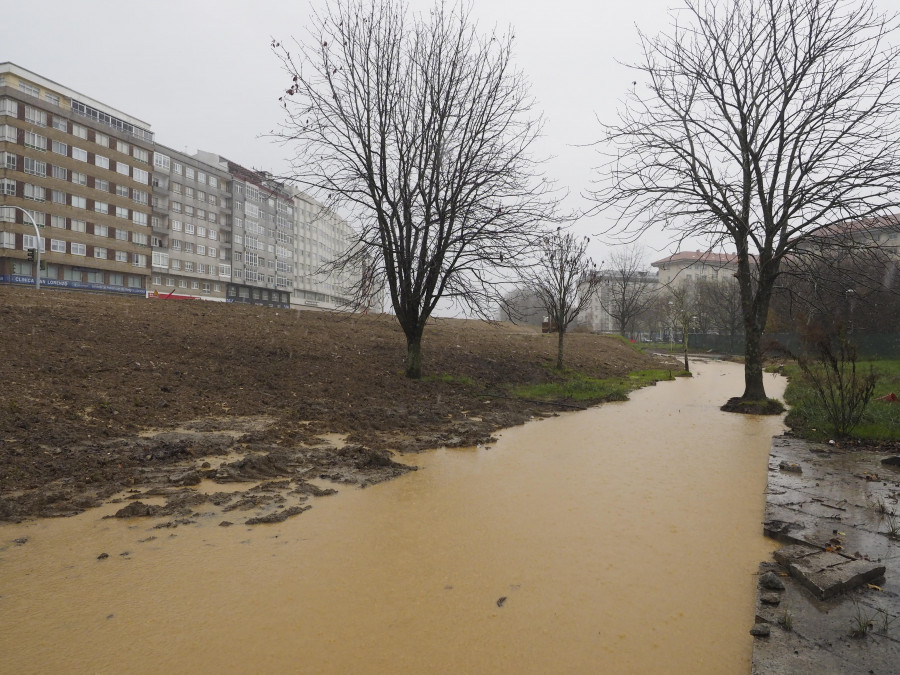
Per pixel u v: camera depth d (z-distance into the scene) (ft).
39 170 166.91
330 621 11.03
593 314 340.18
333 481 20.62
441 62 49.03
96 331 43.39
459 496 19.34
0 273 160.45
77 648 9.93
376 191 48.39
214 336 50.19
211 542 14.82
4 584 12.27
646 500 19.20
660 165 46.88
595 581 12.95
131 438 23.99
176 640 10.25
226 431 26.48
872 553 14.21
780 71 43.88
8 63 161.89
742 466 24.35
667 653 10.05
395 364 53.93
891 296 98.02
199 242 235.20
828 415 33.96
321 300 342.03
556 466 23.91
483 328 123.34
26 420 23.66
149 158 203.62
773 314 146.82
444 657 9.85
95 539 14.78
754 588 12.67
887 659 9.53
